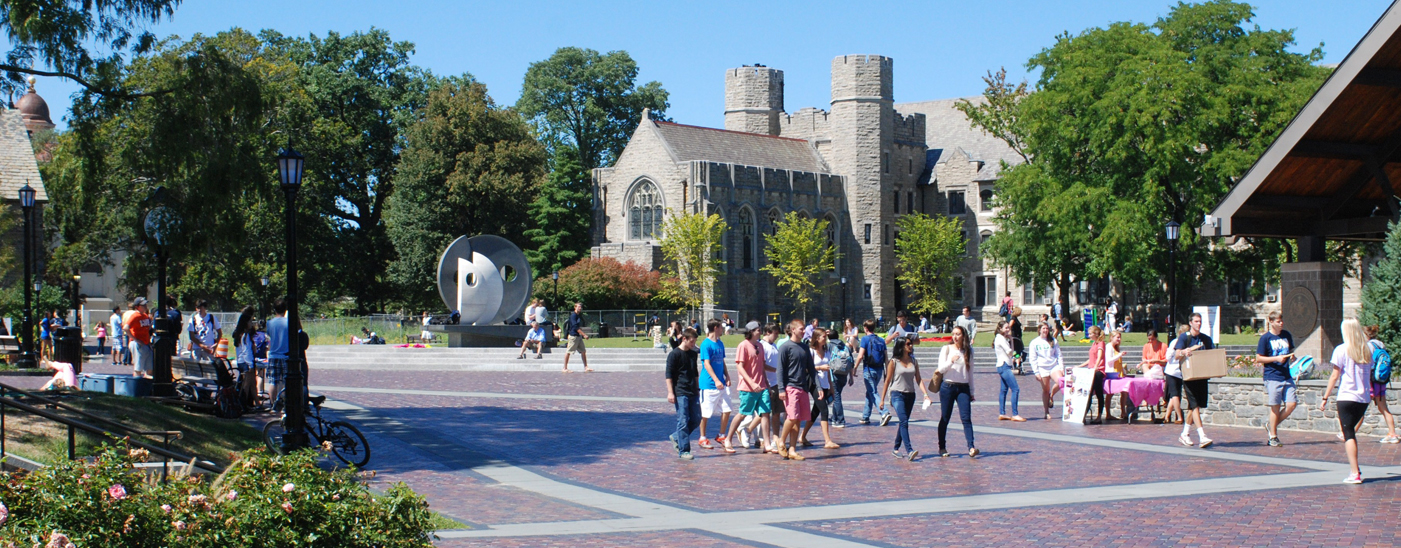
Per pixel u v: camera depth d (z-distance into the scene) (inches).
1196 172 1786.4
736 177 2721.5
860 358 800.3
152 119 735.1
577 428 761.6
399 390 1067.3
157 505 272.4
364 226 2886.3
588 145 3459.6
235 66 756.0
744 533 416.5
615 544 394.9
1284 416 666.8
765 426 652.7
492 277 1592.0
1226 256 2012.8
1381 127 788.0
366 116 2765.7
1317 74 1791.3
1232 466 585.3
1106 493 502.9
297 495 287.0
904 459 621.6
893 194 3014.3
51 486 266.8
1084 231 1876.2
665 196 2694.4
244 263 2176.4
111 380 779.4
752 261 2783.0
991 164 2992.1
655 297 2529.5
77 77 716.0
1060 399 1006.4
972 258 2965.1
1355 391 527.2
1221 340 1807.3
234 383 741.3
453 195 2561.5
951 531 420.2
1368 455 623.5
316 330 1839.3
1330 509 459.5
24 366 1103.6
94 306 2596.0
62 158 1873.8
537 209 2689.5
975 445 680.4
